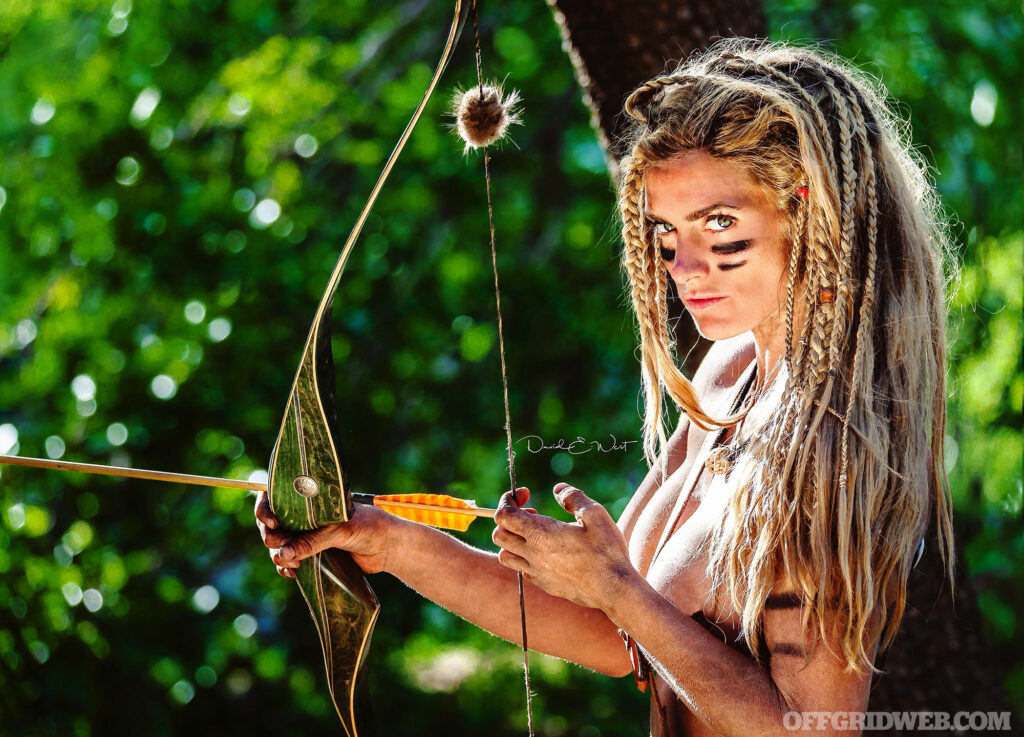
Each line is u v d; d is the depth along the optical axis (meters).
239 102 6.73
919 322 1.95
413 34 7.32
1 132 6.97
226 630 6.41
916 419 1.92
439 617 7.92
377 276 7.08
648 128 1.96
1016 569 5.21
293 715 6.69
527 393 7.48
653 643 1.92
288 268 6.84
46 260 6.73
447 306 7.38
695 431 2.32
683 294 1.97
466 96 2.04
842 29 6.32
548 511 7.41
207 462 6.57
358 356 7.09
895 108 5.15
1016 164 5.70
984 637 3.12
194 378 6.56
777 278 1.93
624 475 7.42
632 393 7.57
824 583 1.80
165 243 6.64
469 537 7.24
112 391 6.37
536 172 7.66
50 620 5.71
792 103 1.86
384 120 7.30
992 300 5.25
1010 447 5.18
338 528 2.25
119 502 6.26
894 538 1.85
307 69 7.12
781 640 1.84
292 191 6.88
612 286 7.67
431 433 7.19
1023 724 3.37
